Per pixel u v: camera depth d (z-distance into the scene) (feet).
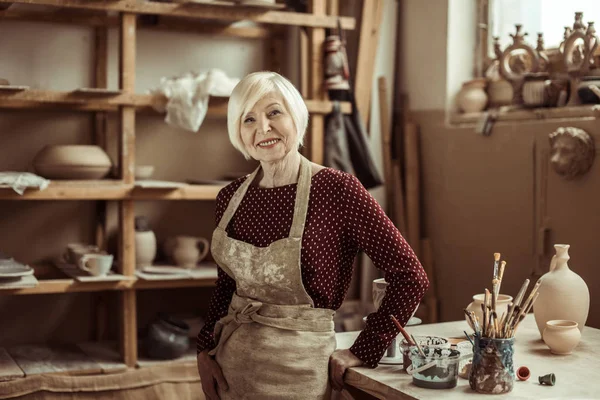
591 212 9.86
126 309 11.51
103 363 11.50
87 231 12.91
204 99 11.39
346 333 7.89
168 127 13.33
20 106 11.77
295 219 6.76
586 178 9.92
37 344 12.59
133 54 11.32
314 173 6.95
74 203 12.80
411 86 13.48
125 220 11.47
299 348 6.68
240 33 13.58
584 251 10.00
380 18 13.26
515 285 11.23
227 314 7.48
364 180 12.51
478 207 11.97
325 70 12.16
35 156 11.84
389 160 13.53
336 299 6.97
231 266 7.09
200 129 13.53
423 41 13.14
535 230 10.82
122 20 11.23
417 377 6.10
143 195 11.37
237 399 6.91
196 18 12.77
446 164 12.69
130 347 11.51
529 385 6.14
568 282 7.64
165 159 13.34
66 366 11.27
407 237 13.24
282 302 6.83
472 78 12.76
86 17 12.52
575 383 6.21
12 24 12.26
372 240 6.67
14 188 10.44
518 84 11.30
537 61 10.90
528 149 10.89
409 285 6.59
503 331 6.01
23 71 12.37
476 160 11.97
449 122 12.62
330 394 6.84
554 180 10.47
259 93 6.78
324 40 12.29
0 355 11.84
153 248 12.41
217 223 7.64
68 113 12.66
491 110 11.76
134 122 11.97
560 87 10.53
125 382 11.23
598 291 9.80
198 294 13.64
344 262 6.98
